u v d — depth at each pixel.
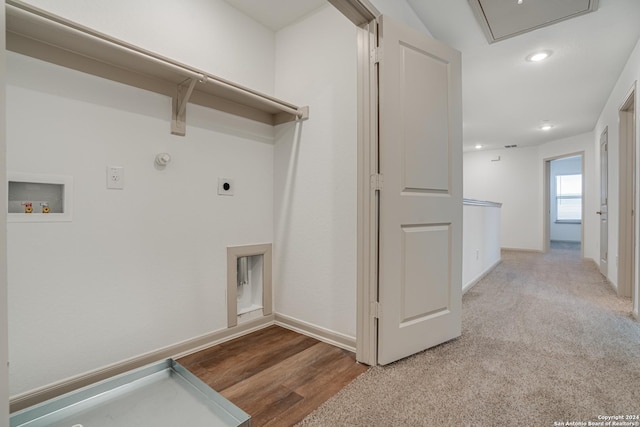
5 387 0.56
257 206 2.31
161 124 1.78
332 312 2.05
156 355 1.76
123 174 1.63
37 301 1.37
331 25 2.06
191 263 1.93
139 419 1.04
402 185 1.77
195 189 1.94
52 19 1.23
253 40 2.27
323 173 2.10
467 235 3.38
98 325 1.55
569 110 4.36
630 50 2.72
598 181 4.78
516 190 7.00
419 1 2.10
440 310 1.99
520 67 3.06
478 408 1.34
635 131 2.57
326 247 2.08
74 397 1.08
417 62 1.84
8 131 1.29
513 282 3.77
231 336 2.12
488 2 2.05
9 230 1.30
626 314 2.58
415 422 1.25
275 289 2.40
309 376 1.62
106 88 1.56
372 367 1.71
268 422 1.26
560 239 9.19
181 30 1.86
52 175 1.40
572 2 2.04
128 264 1.65
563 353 1.86
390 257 1.71
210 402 1.12
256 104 2.17
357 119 1.78
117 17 1.60
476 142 6.51
